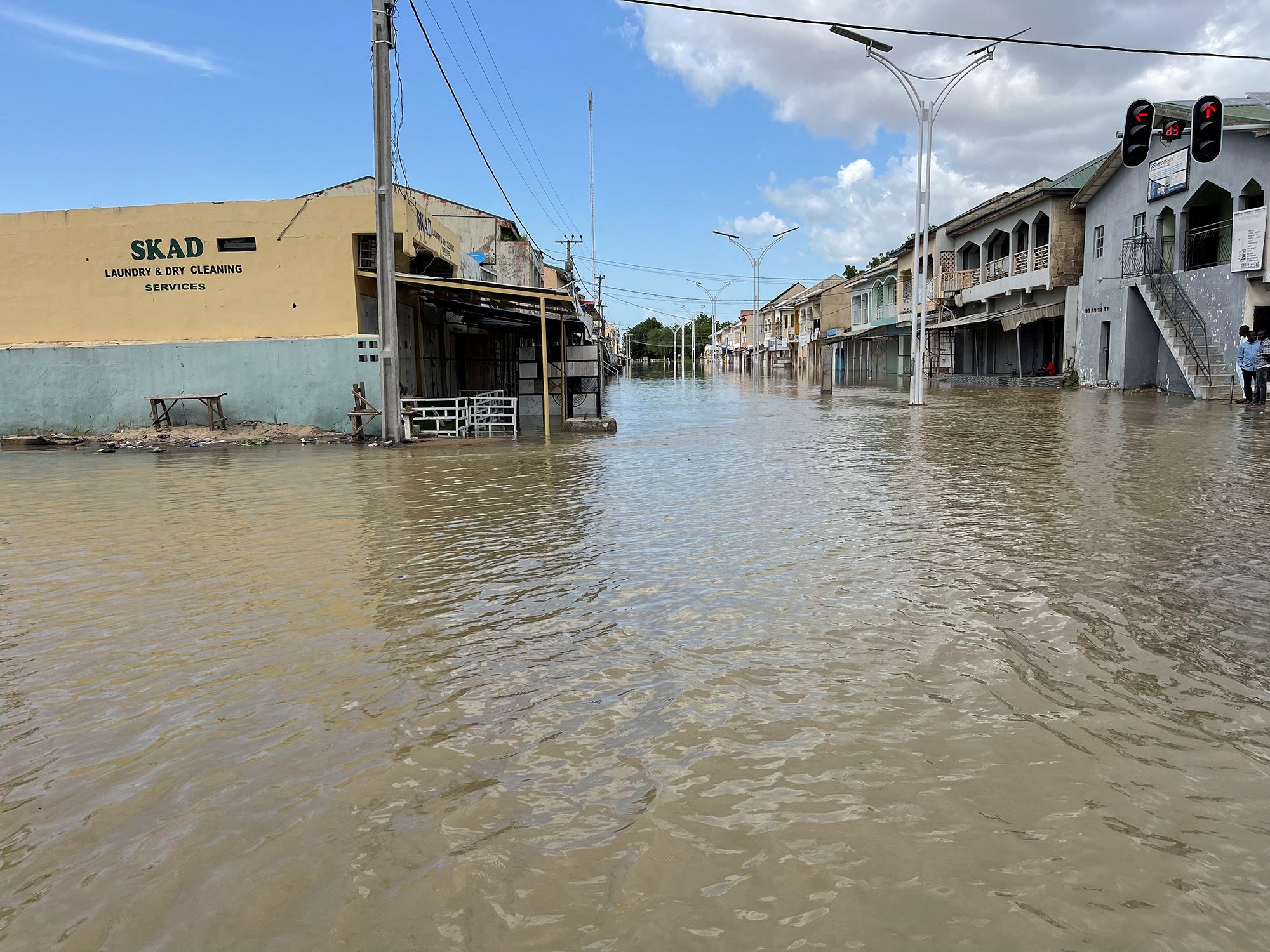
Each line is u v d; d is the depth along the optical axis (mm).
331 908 2396
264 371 17297
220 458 14117
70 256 17578
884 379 49031
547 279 49438
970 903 2359
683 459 12656
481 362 27875
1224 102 23438
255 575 6043
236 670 4215
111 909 2416
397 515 8344
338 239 17203
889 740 3320
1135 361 25672
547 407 16672
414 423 16797
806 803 2887
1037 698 3676
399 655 4379
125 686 4031
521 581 5746
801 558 6195
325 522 8031
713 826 2764
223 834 2777
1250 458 10867
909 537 6781
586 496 9328
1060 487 8953
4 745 3447
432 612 5102
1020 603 4973
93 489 10555
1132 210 26016
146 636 4746
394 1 15062
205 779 3129
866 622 4707
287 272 17312
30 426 17609
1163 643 4301
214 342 17359
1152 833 2676
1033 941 2207
